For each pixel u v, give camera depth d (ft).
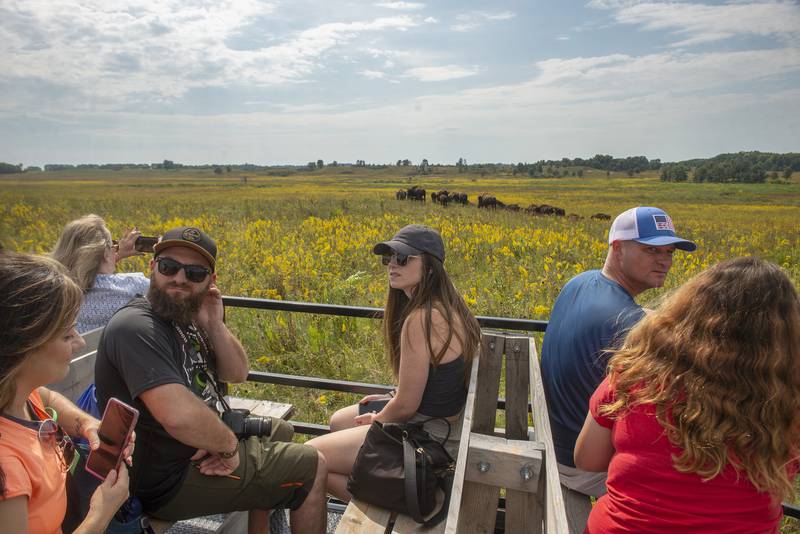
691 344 4.77
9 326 4.24
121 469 5.22
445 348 7.69
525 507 7.03
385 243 8.14
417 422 8.02
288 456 7.34
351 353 17.28
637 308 7.63
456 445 7.93
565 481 8.13
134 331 6.56
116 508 5.12
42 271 4.49
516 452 6.21
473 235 40.22
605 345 7.50
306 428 10.78
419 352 7.75
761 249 41.57
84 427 6.19
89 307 9.88
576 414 7.84
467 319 8.24
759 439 4.50
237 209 71.26
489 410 9.06
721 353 4.61
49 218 57.82
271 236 39.60
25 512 4.23
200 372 7.47
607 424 5.57
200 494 6.81
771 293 4.67
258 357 17.84
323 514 7.70
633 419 5.08
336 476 8.21
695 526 4.74
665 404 4.83
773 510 4.78
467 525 7.06
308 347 17.75
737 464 4.58
